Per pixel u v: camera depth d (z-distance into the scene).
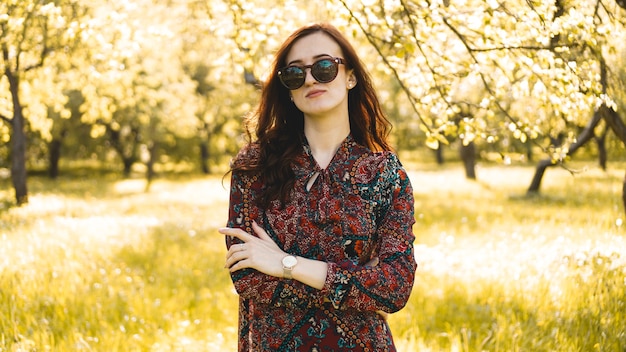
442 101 4.86
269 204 2.04
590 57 4.76
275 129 2.17
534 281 5.31
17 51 11.01
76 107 28.78
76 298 5.50
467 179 25.16
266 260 1.92
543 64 4.35
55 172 39.19
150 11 9.89
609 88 5.07
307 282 1.90
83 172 44.25
